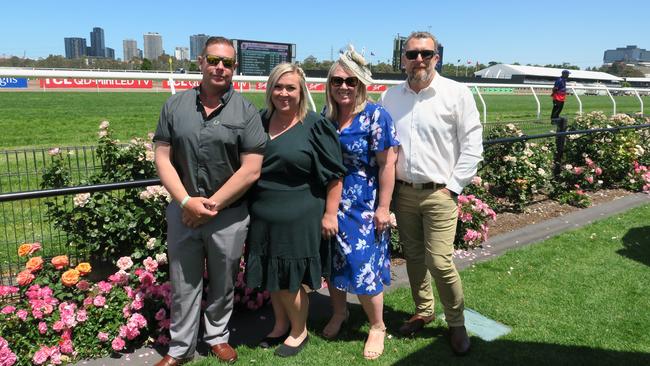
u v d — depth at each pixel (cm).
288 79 288
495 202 695
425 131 318
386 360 332
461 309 340
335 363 327
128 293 347
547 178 771
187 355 320
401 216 347
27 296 339
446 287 334
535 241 580
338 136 300
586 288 446
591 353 344
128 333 324
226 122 279
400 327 374
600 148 849
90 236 418
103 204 426
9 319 315
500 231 617
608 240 579
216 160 283
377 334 343
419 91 321
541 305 413
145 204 421
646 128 983
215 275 311
